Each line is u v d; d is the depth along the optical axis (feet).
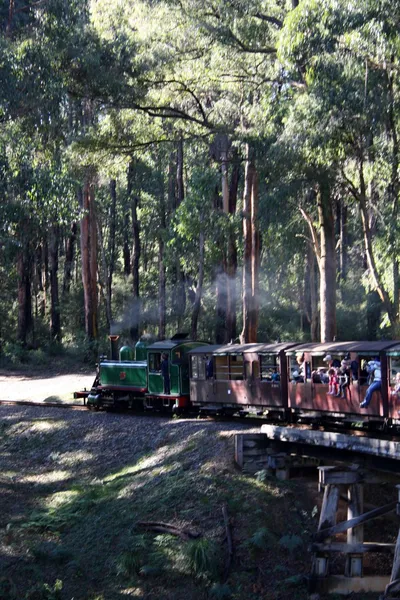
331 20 67.72
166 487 59.62
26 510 63.62
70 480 68.95
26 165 82.64
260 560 50.72
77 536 57.52
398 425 54.65
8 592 50.57
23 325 162.09
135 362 86.02
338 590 49.08
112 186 178.91
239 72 98.37
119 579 51.34
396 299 85.25
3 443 81.00
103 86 92.68
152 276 189.57
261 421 68.33
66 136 98.94
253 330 100.94
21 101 81.35
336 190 87.45
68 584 51.62
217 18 92.43
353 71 70.90
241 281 145.18
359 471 51.03
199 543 50.65
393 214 80.89
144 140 104.83
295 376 64.69
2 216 80.79
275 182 84.17
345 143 76.13
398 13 65.92
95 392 89.45
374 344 57.52
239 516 53.98
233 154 110.83
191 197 124.06
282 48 72.74
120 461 69.56
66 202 85.35
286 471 57.88
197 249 142.20
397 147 77.71
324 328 86.99
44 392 109.91
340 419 60.59
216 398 73.26
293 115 75.00
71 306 171.73
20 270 161.38
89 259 148.36
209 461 60.85
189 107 108.58
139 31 96.89
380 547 49.65
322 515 50.70
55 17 87.40
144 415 80.53
